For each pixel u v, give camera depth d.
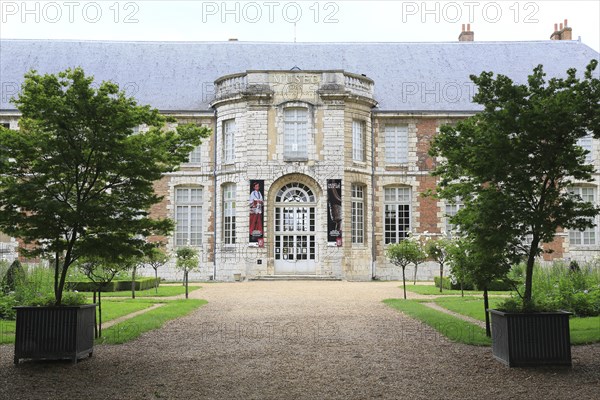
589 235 31.67
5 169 9.53
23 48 34.19
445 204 31.31
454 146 9.86
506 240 9.32
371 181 30.88
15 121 30.44
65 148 9.61
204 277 30.59
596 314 14.73
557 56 34.91
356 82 30.20
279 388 7.61
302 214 29.50
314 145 29.30
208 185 31.03
